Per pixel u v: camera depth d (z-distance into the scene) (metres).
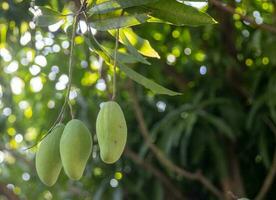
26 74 3.83
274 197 3.70
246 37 3.82
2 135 4.04
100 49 1.81
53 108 3.93
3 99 3.89
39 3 2.58
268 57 3.47
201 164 3.64
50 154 1.54
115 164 3.79
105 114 1.56
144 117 3.77
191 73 3.83
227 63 3.69
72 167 1.51
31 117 4.07
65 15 1.81
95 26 1.76
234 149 3.60
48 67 3.74
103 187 3.75
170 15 1.78
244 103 3.70
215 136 3.52
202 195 3.76
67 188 3.95
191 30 3.81
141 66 3.78
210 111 3.57
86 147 1.53
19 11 2.76
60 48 3.56
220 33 3.78
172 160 3.63
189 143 3.54
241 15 2.72
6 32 3.00
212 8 3.67
